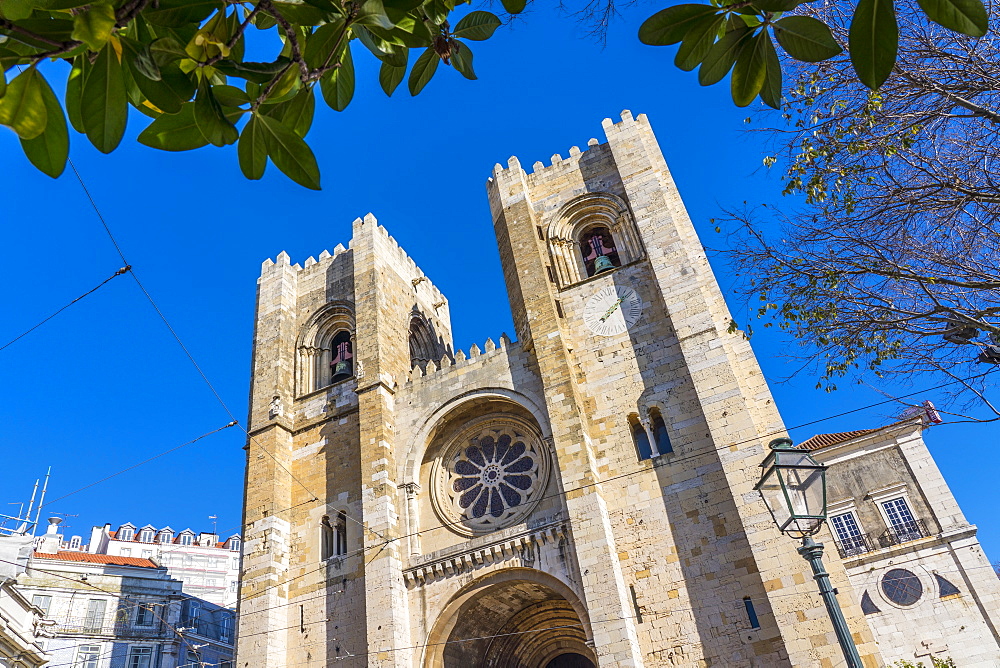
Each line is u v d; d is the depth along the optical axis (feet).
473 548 108.06
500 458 122.62
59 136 14.17
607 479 106.83
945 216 48.24
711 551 96.27
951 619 128.98
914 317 47.85
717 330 112.98
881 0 15.15
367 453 123.44
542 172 146.10
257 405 138.92
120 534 320.09
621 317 120.88
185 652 206.18
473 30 21.81
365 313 141.79
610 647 91.91
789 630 86.17
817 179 49.88
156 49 14.93
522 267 129.08
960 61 43.80
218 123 15.99
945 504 138.92
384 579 109.29
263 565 118.01
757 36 18.35
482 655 118.21
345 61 19.33
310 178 16.87
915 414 51.24
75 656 186.39
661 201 126.41
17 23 13.14
